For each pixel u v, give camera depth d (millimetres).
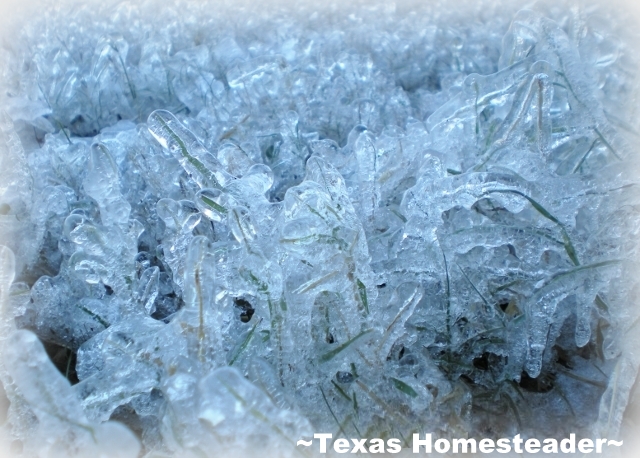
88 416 218
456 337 267
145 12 486
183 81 388
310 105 368
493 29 461
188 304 223
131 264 264
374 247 268
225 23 488
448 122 304
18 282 267
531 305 257
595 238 272
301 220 232
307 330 240
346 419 237
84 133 393
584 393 266
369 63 394
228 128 335
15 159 303
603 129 299
